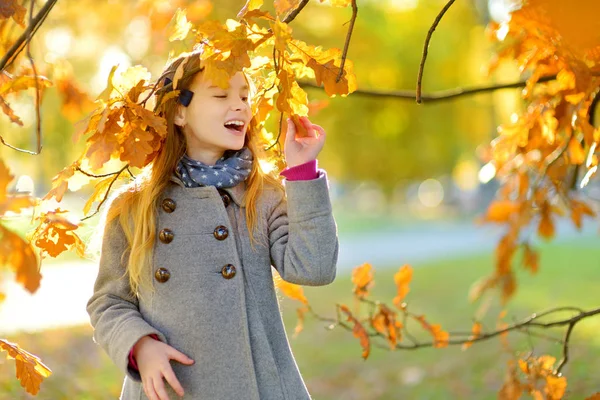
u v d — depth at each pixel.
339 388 7.02
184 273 2.47
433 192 52.25
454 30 13.28
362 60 12.02
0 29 2.84
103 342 2.46
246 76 2.64
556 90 3.29
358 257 19.08
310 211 2.49
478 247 21.09
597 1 2.05
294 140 2.56
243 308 2.46
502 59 3.39
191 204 2.54
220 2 5.19
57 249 2.49
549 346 7.88
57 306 10.26
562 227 27.97
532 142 3.71
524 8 2.69
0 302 2.58
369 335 3.56
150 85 2.47
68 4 5.09
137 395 2.52
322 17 7.53
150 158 2.61
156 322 2.47
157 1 4.73
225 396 2.42
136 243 2.50
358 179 15.05
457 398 6.48
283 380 2.50
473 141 15.07
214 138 2.56
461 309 10.91
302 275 2.46
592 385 6.30
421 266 16.83
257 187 2.61
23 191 2.14
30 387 2.63
